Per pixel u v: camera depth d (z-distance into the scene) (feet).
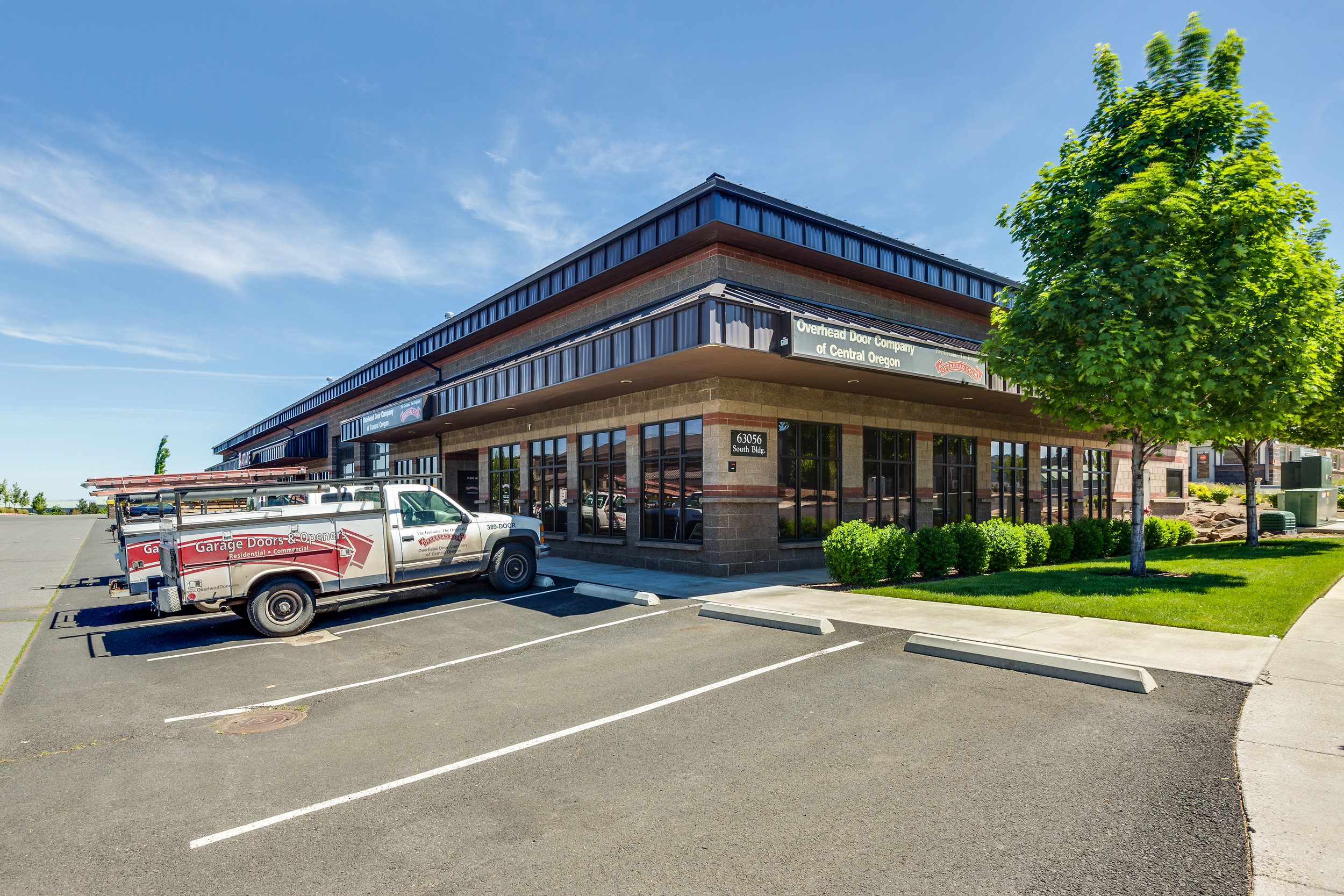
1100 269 36.52
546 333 68.23
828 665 24.04
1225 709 18.29
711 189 46.32
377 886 11.87
